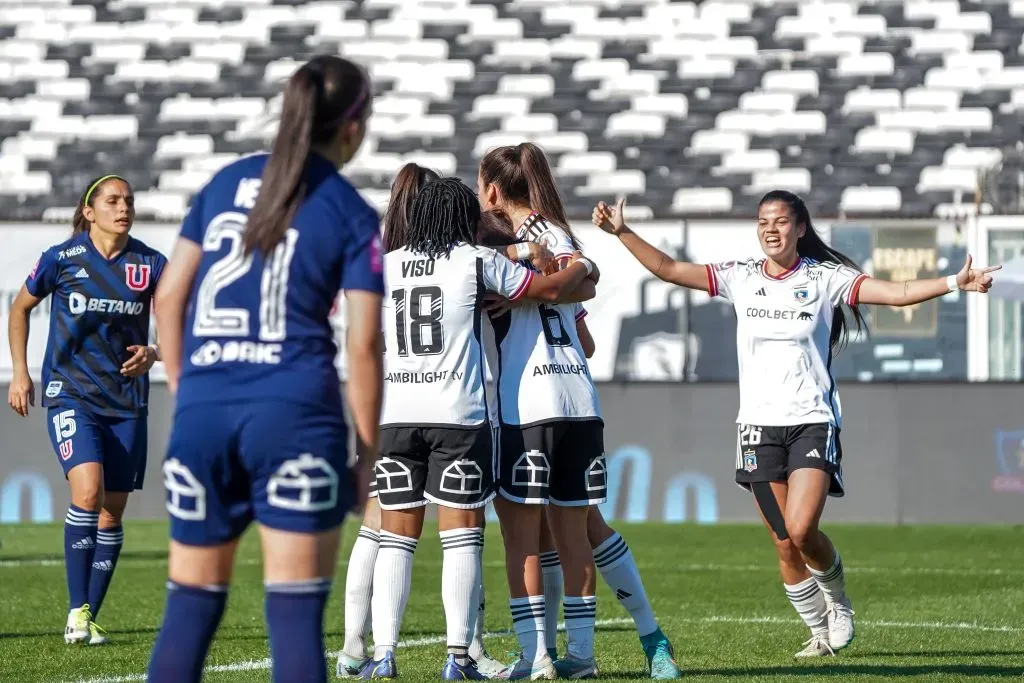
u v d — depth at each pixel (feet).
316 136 38.86
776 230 70.49
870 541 139.44
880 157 220.43
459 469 60.13
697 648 74.49
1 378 166.20
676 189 218.18
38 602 95.04
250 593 101.35
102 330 78.38
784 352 70.38
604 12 248.11
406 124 231.71
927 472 156.35
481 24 249.14
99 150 231.50
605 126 229.86
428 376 60.13
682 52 241.55
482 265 60.39
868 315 161.48
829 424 69.51
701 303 162.20
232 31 250.37
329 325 37.99
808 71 235.40
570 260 64.18
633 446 160.76
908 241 159.33
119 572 114.83
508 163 66.39
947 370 160.45
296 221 37.35
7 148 231.71
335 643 76.79
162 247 167.84
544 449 61.82
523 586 62.18
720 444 159.43
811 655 70.79
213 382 36.78
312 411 36.52
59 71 245.04
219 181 39.27
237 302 37.17
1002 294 157.58
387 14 251.19
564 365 63.10
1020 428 155.22
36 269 78.74
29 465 165.48
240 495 37.73
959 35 239.71
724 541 140.05
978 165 217.77
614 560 63.93
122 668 66.28
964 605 94.48
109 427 78.74
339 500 36.99
